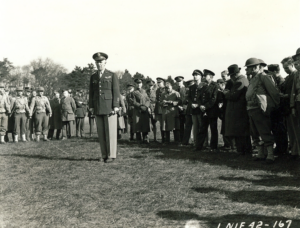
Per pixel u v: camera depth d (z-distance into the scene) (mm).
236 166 6219
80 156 7977
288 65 6926
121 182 5215
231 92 7500
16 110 12391
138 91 10711
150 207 3959
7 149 9656
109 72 7297
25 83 60688
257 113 6492
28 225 3480
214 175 5516
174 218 3588
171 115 10297
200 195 4402
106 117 7141
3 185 5141
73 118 13672
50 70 63031
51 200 4324
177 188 4773
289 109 6777
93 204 4125
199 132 8461
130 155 7855
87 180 5398
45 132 12812
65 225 3461
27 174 5941
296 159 6684
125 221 3531
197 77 9125
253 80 6668
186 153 7992
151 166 6418
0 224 3516
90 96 7375
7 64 62406
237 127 7363
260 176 5352
